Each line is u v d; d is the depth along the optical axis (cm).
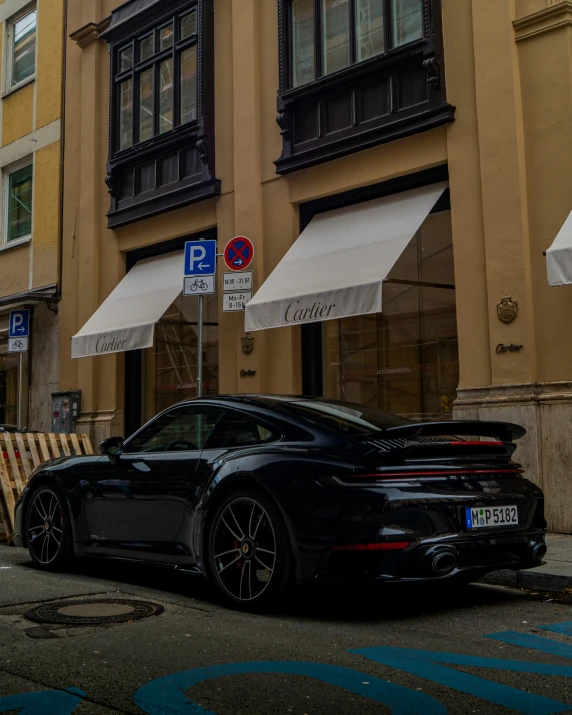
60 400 1508
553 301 865
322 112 1136
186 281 984
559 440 839
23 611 512
